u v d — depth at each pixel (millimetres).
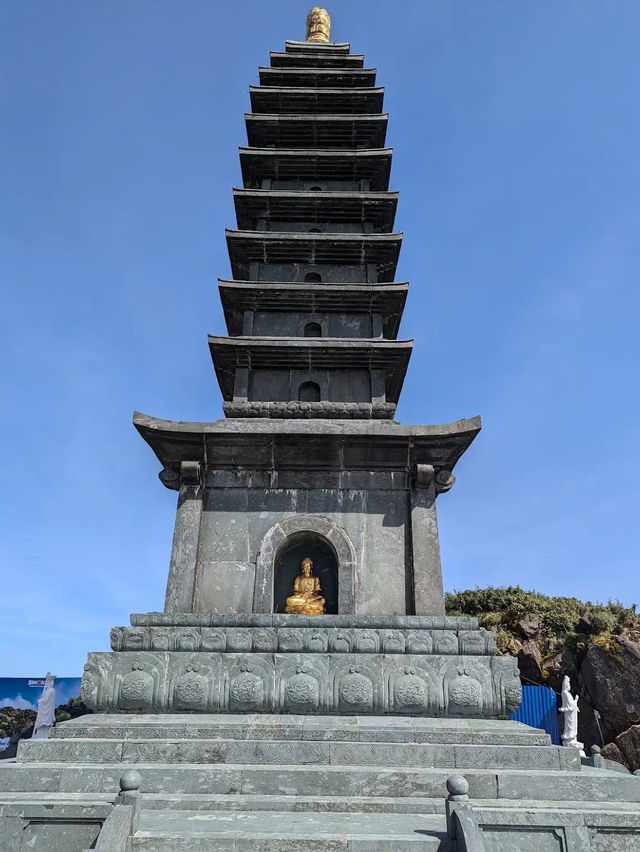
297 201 28812
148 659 17859
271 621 18719
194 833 11430
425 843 11211
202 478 22109
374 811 13508
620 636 42344
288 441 21844
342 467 22234
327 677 17625
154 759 15406
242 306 26562
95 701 17469
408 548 21281
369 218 29438
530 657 45188
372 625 18656
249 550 21219
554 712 39219
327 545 21656
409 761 15281
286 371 25250
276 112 33000
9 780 14562
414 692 17344
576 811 12531
